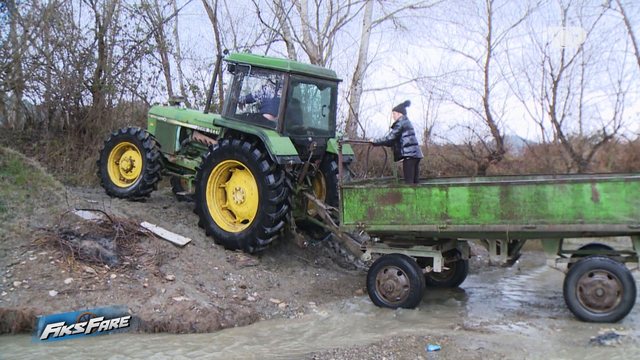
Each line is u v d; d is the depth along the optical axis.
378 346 5.20
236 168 7.75
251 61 7.79
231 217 7.85
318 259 8.35
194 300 5.97
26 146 11.34
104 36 12.38
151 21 13.30
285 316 6.29
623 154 14.64
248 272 7.17
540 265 9.35
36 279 5.93
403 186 6.33
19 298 5.63
